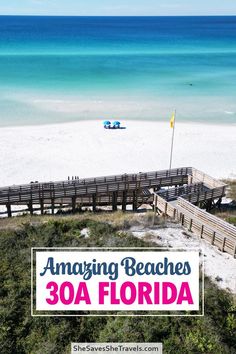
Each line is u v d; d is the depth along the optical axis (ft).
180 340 39.19
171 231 68.69
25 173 122.21
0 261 51.39
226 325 42.47
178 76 287.07
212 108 210.18
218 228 66.59
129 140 159.94
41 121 182.70
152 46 481.05
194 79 277.64
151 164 133.49
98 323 41.65
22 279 47.75
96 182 96.12
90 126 178.19
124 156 140.77
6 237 58.44
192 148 151.53
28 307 43.21
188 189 88.99
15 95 225.35
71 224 65.10
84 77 277.64
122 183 93.71
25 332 40.19
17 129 169.78
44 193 89.81
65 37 596.70
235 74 297.53
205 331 40.42
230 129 178.70
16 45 467.52
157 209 81.51
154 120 189.57
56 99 220.23
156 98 227.40
